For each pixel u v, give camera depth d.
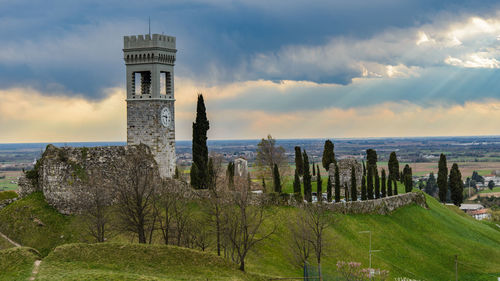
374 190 165.62
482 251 144.00
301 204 121.00
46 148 102.50
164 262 75.00
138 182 90.88
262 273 87.81
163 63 131.25
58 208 96.56
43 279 63.00
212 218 100.94
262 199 119.50
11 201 99.56
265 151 174.50
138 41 129.12
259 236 105.38
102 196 94.06
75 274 65.19
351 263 105.31
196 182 124.88
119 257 73.62
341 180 160.62
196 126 136.00
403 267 123.25
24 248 72.56
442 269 129.75
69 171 97.81
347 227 127.81
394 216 148.62
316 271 96.69
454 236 150.50
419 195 165.12
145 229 89.06
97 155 101.69
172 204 99.69
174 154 136.25
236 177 147.62
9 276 64.62
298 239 102.94
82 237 90.62
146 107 129.62
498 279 127.12
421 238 143.25
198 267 76.50
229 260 84.19
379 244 128.25
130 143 130.38
